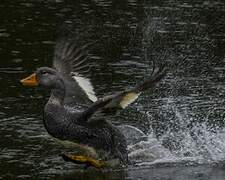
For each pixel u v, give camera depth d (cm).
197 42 1959
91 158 1210
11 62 1734
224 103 1550
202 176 1210
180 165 1266
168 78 1706
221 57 1862
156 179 1190
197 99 1574
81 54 1296
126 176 1202
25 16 2088
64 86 1226
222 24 2127
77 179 1170
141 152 1313
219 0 2416
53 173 1185
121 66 1756
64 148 1267
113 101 1164
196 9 2269
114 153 1241
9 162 1213
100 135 1229
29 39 1902
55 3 2242
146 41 1942
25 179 1152
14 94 1535
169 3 2323
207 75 1736
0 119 1393
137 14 2170
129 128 1398
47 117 1214
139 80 1658
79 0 2292
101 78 1664
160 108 1519
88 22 2056
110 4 2267
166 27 2066
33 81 1226
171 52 1872
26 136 1322
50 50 1828
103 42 1916
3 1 2225
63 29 1482
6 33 1939
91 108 1190
